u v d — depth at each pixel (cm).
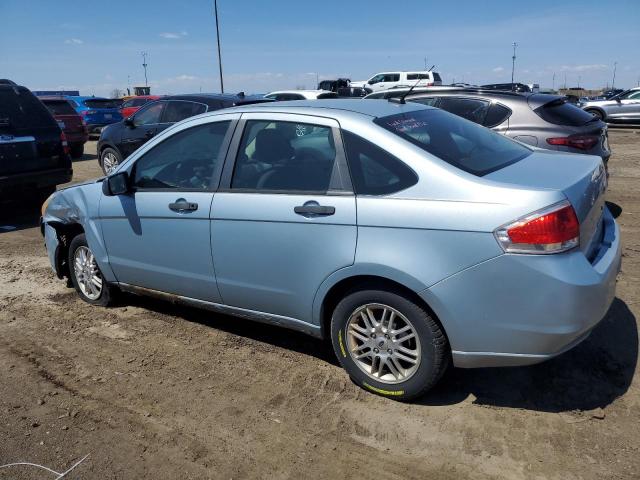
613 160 1250
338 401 335
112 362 394
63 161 855
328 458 286
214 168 379
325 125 340
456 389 341
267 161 359
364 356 337
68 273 530
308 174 339
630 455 277
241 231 359
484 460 279
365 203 311
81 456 294
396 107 372
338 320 338
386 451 289
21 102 819
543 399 327
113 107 2312
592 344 386
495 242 279
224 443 301
